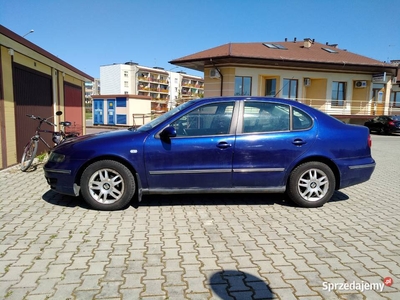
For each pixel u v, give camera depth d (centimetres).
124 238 361
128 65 8850
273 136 463
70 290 257
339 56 2439
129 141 445
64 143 486
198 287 266
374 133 2394
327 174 476
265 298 253
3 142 726
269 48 2362
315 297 256
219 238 367
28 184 593
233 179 459
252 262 311
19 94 807
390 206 508
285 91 2175
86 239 356
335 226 413
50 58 943
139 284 268
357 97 2420
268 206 489
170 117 459
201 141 450
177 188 455
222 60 1978
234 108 468
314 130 474
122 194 446
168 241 356
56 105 1086
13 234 365
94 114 3027
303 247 348
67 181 446
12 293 251
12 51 731
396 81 3053
